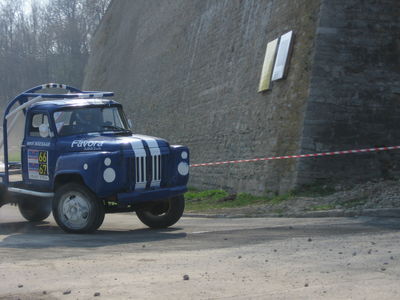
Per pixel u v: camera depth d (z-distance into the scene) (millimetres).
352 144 15125
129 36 41438
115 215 15656
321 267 6512
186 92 27000
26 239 9695
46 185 11086
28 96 12141
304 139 15086
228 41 22609
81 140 10578
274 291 5520
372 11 15430
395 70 15406
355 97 15219
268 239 8789
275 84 17156
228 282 5945
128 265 6996
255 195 17203
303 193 14773
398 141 15266
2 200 12281
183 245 8516
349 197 12992
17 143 11773
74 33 83625
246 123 19094
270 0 18922
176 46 29953
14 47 86812
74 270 6781
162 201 11234
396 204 11500
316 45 15281
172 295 5492
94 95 12125
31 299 5516
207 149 22812
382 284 5625
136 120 35344
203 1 26828
